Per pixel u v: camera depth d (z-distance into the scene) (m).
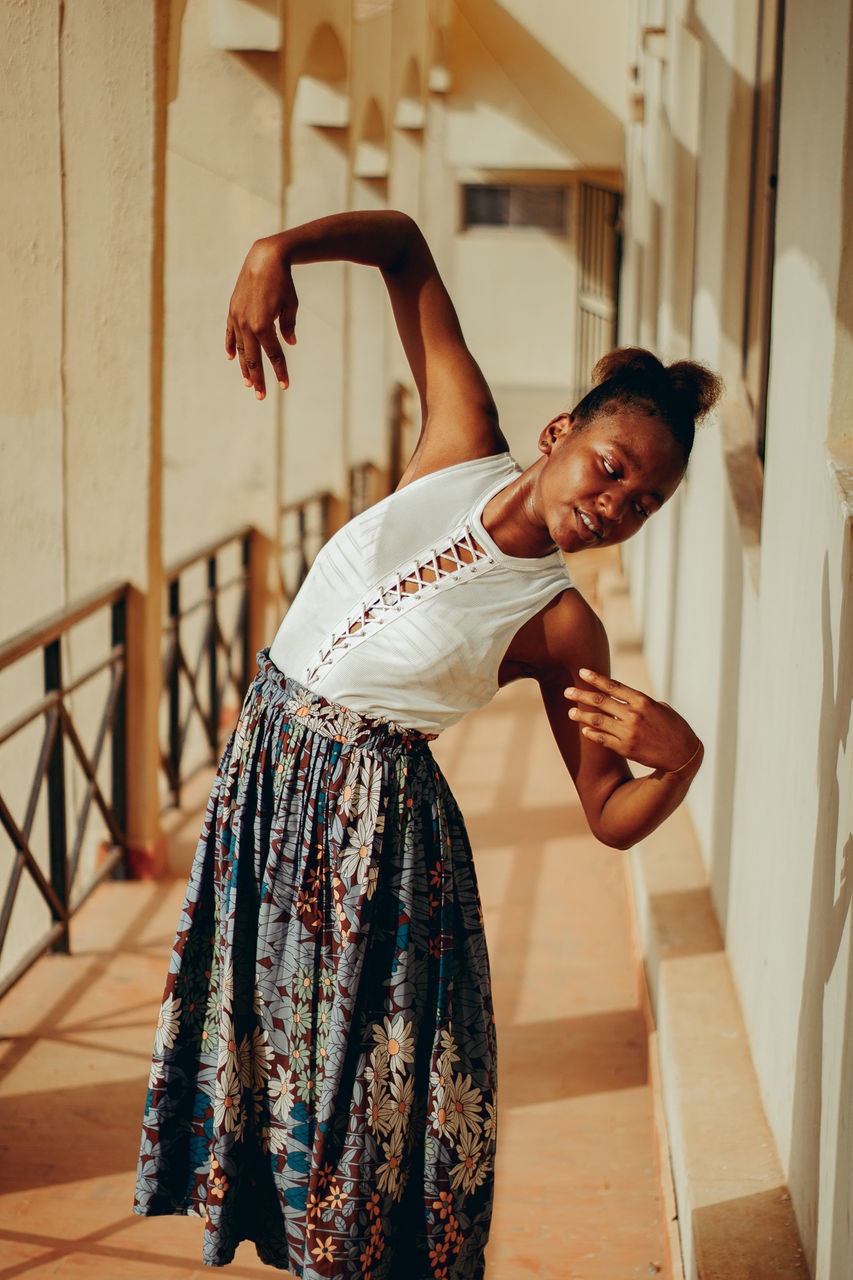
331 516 8.14
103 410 4.23
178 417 6.18
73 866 3.94
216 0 5.62
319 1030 1.74
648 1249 2.63
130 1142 2.98
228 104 5.75
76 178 4.11
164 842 4.54
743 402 4.02
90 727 4.64
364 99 8.05
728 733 3.46
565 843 4.87
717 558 3.83
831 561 2.09
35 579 4.35
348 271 7.89
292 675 1.76
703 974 3.21
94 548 4.29
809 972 2.20
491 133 14.38
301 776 1.71
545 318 16.55
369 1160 1.71
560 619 1.71
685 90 5.62
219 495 6.22
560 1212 2.74
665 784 1.64
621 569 8.62
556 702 1.78
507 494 1.69
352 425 10.44
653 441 1.56
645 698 1.59
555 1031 3.52
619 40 14.02
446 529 1.71
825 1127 2.02
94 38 4.04
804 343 2.44
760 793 2.84
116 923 4.13
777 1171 2.43
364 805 1.70
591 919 4.22
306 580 1.80
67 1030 3.48
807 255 2.41
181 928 1.80
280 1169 1.77
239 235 5.92
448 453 1.79
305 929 1.72
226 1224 1.77
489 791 5.42
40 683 4.57
